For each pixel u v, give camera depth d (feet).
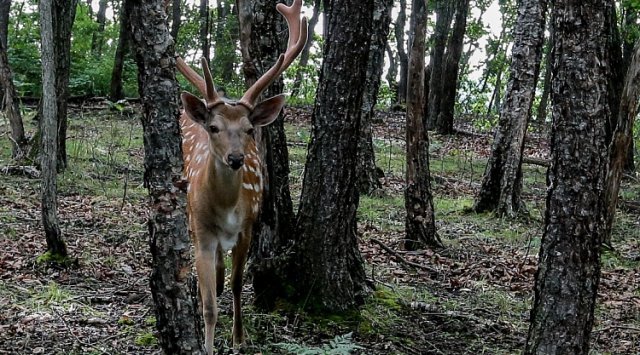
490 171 39.04
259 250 20.54
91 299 20.59
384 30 37.42
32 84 60.23
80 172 37.37
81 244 25.68
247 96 17.03
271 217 20.43
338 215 19.74
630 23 58.85
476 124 72.84
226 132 16.38
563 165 14.28
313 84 83.41
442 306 22.65
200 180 17.22
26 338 17.49
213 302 16.99
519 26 38.60
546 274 14.67
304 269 19.83
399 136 64.54
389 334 19.58
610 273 29.60
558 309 14.51
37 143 37.93
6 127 41.86
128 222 29.17
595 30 13.82
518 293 25.61
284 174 20.67
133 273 23.31
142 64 12.41
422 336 19.90
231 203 17.15
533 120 88.02
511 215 38.27
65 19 36.86
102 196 33.09
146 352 17.20
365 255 28.12
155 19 12.31
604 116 14.07
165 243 12.54
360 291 21.30
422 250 29.81
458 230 34.76
